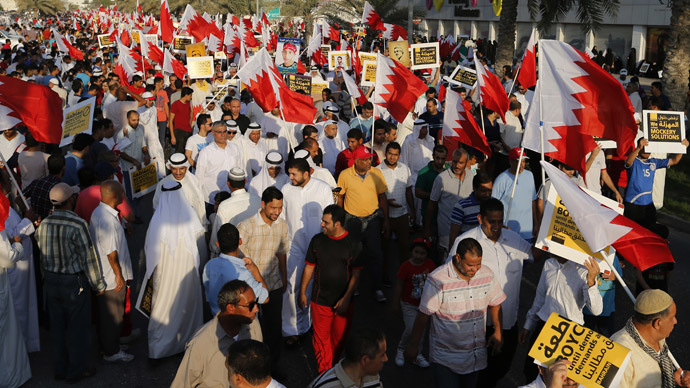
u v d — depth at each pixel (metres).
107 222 6.39
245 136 10.12
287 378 6.49
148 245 6.46
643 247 4.98
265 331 6.36
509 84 15.34
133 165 10.80
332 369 3.97
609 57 36.16
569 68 6.29
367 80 13.39
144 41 19.30
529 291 8.72
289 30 50.50
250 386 3.65
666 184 13.95
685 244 10.55
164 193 6.52
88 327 6.27
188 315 6.61
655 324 4.05
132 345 7.12
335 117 11.30
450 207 7.82
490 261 5.64
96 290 6.18
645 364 4.11
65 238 5.97
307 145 8.59
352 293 6.16
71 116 8.35
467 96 15.62
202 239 6.96
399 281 6.52
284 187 7.18
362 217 7.90
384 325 7.66
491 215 5.52
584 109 6.32
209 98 15.20
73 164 8.58
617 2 21.02
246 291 4.41
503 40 22.45
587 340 3.86
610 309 5.88
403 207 8.70
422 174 8.66
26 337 6.77
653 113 9.02
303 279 6.18
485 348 5.21
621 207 5.23
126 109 12.58
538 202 7.50
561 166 7.91
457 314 5.07
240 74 10.27
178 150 13.88
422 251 6.43
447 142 10.60
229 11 60.44
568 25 40.78
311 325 7.36
